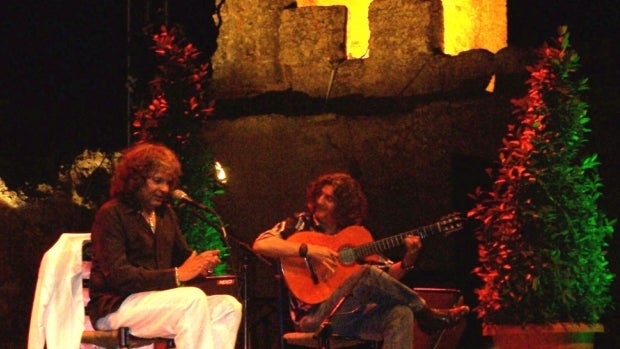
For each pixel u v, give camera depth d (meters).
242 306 6.32
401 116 8.70
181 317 5.53
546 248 7.29
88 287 5.84
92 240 5.71
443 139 8.59
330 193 6.68
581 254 7.33
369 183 8.71
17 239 8.68
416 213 8.60
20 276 8.66
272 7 9.33
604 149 8.52
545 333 7.25
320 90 9.21
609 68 8.90
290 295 6.61
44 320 5.54
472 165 8.52
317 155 8.86
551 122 7.43
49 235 8.88
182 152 8.17
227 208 8.99
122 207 5.78
